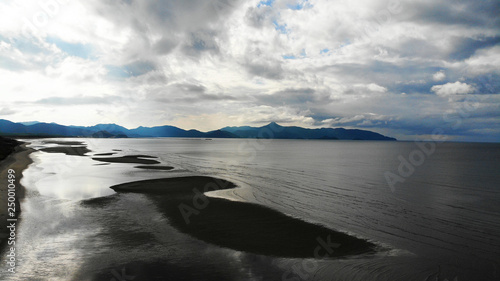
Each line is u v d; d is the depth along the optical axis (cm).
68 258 979
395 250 1127
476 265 1012
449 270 971
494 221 1538
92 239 1149
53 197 1864
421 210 1758
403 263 1015
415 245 1184
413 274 940
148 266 938
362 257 1055
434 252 1116
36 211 1525
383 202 1969
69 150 7194
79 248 1061
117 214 1497
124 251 1045
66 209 1577
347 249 1125
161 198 1870
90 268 912
